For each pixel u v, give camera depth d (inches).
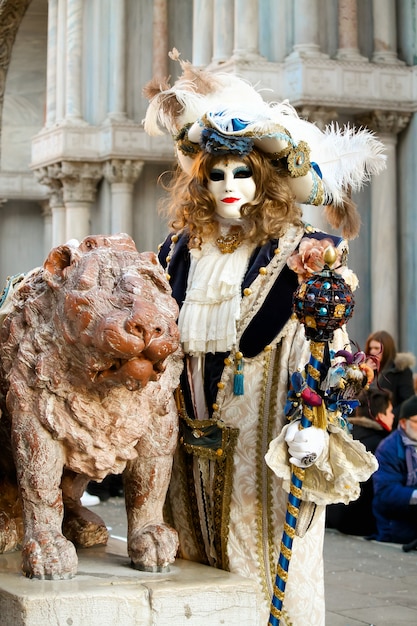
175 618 110.5
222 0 539.2
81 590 108.3
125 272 108.6
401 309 532.1
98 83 751.7
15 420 116.1
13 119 1061.8
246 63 511.2
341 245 128.5
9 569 118.7
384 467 332.5
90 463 115.6
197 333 130.3
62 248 113.3
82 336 107.8
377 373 120.8
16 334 116.5
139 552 118.6
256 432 129.2
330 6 516.7
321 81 499.2
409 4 520.1
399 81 514.6
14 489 131.4
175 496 136.3
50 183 794.8
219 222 134.0
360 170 136.3
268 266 129.8
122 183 734.5
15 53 978.7
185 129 134.3
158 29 737.0
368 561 304.0
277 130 127.3
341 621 231.8
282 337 128.8
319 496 117.8
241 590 113.7
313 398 114.8
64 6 788.0
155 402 117.6
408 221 525.7
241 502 129.8
